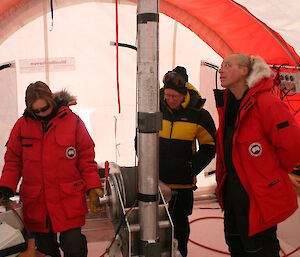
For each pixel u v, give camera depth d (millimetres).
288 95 3906
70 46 4062
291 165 2199
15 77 3980
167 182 2723
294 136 2109
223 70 2301
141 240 1704
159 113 1632
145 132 1637
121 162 4434
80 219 2412
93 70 4176
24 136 2346
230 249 2629
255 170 2234
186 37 4445
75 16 4004
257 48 4289
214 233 3979
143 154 1656
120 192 1985
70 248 2393
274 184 2209
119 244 1818
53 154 2326
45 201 2334
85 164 2436
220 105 2453
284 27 3225
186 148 2695
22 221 2211
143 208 1686
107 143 4355
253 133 2205
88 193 2408
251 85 2219
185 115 2668
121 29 4164
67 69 4094
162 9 4227
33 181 2344
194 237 3877
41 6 3867
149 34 1571
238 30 4203
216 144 2551
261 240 2311
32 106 2256
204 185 4887
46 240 2518
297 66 3793
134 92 4340
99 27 4098
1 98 3980
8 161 2408
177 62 4484
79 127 2455
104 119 4301
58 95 2471
